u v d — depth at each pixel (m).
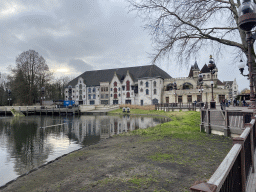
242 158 3.13
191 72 71.00
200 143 9.74
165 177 5.40
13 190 5.39
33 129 23.31
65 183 5.46
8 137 17.58
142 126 23.97
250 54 8.30
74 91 85.62
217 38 9.35
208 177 5.28
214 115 15.59
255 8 6.60
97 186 5.02
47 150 12.26
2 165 9.15
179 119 25.28
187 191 4.48
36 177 6.26
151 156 7.61
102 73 86.19
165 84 68.75
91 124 28.05
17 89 58.09
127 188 4.77
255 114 8.16
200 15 9.02
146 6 8.42
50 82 67.25
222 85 66.69
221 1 8.86
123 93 74.31
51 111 55.81
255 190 3.48
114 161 7.30
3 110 51.94
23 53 59.78
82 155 8.84
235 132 10.80
